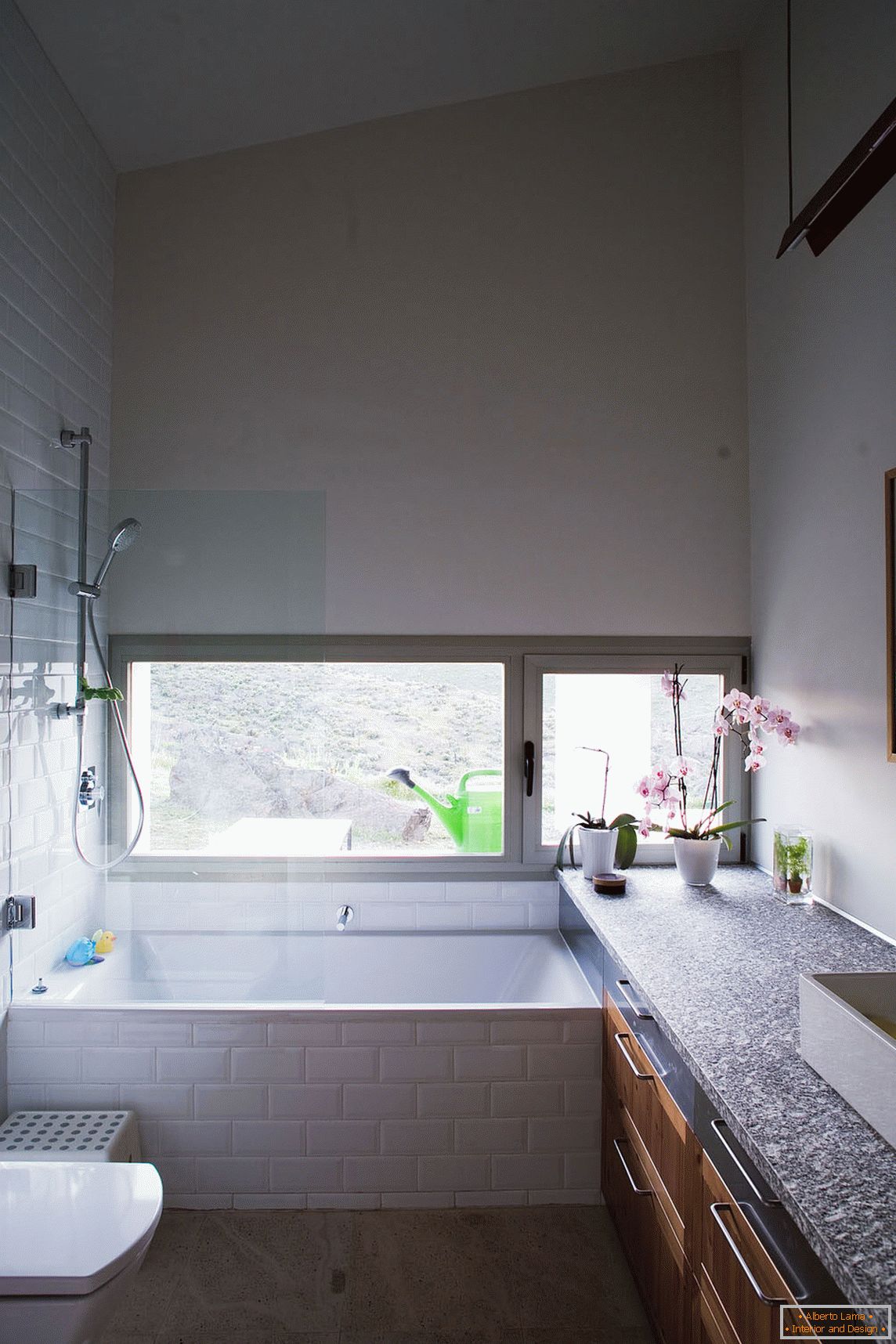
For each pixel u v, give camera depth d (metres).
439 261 3.23
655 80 3.25
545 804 3.29
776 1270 1.31
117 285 3.21
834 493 2.57
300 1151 2.53
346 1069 2.53
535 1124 2.53
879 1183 1.25
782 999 1.91
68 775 2.59
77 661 2.58
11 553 2.51
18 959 2.57
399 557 3.21
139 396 3.20
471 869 3.26
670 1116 1.86
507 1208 2.52
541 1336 2.04
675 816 3.13
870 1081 1.38
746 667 3.26
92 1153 2.27
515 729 3.25
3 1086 2.52
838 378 2.54
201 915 2.59
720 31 3.13
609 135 3.24
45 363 2.68
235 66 2.79
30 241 2.58
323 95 3.03
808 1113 1.44
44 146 2.66
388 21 2.72
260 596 2.59
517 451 3.21
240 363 3.21
